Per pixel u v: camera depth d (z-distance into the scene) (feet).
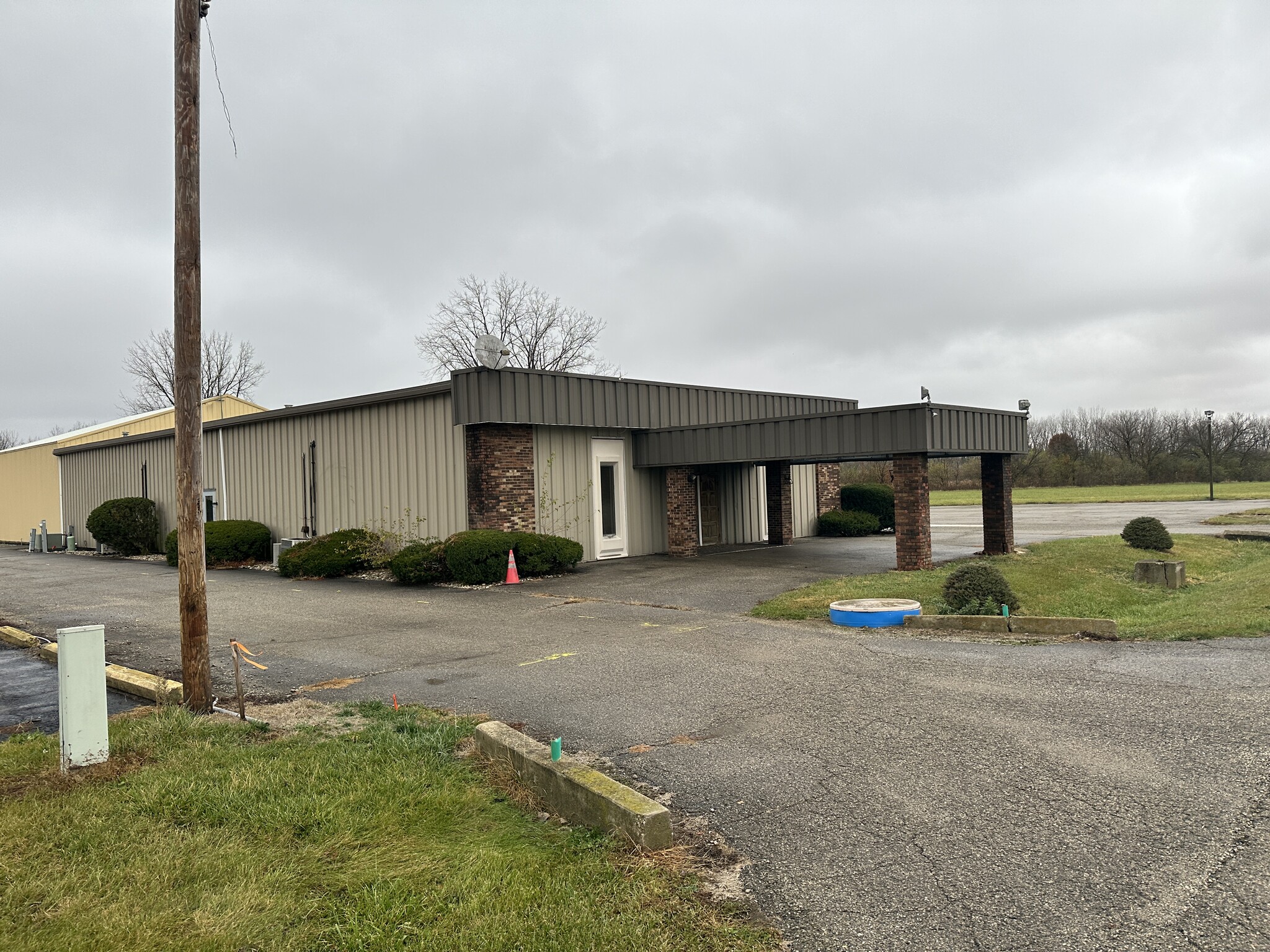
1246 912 12.05
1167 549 62.18
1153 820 15.14
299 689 27.20
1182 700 22.27
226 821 15.70
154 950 11.57
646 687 25.91
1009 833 14.87
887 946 11.60
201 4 26.05
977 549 66.69
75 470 108.27
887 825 15.43
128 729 21.02
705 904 12.81
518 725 22.41
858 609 35.58
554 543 54.44
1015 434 59.72
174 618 42.80
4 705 25.85
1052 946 11.46
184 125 24.35
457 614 41.16
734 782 17.84
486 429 56.18
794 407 79.82
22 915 12.41
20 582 63.00
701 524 74.18
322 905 12.83
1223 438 231.91
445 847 14.78
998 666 27.17
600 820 15.28
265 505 77.15
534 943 11.69
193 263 24.41
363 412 66.33
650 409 65.87
